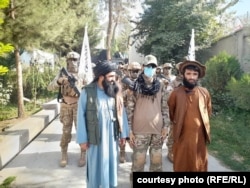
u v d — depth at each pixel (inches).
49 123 363.9
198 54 696.4
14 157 234.1
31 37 310.2
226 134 307.7
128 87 163.2
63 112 213.5
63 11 393.4
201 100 156.9
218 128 331.9
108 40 1122.7
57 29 331.0
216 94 413.1
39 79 559.5
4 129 292.7
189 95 156.8
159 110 163.2
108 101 144.8
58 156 236.2
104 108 143.4
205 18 702.5
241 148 266.1
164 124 164.7
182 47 735.7
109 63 144.1
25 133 263.7
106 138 143.9
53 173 201.9
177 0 751.7
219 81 413.4
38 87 559.2
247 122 350.6
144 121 160.1
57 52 744.3
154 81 162.1
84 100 143.3
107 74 142.9
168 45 721.6
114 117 146.8
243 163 228.5
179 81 223.0
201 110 155.3
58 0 367.9
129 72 208.2
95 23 1042.1
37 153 244.2
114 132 147.3
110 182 148.9
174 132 159.0
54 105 410.3
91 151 144.3
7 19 288.0
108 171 145.7
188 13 713.6
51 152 246.5
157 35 754.8
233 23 743.7
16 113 410.3
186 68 156.3
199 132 155.0
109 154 146.6
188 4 716.7
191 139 153.6
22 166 215.0
